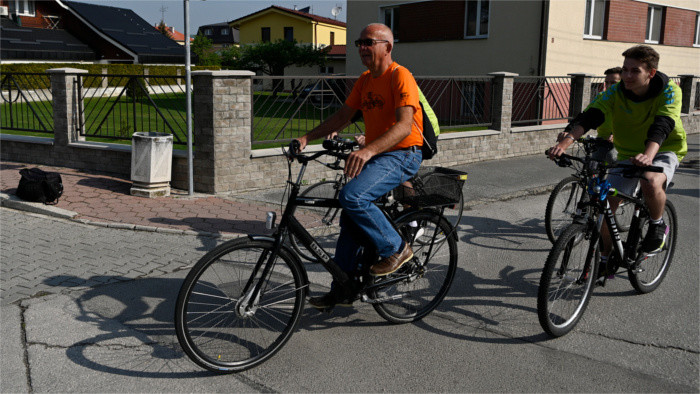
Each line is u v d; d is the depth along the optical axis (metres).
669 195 8.14
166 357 3.35
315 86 8.38
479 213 6.88
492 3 15.70
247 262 3.23
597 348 3.55
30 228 5.76
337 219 5.29
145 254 5.08
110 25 27.92
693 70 19.80
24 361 3.26
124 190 7.27
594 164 3.75
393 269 3.50
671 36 18.44
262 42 28.94
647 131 4.02
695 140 14.51
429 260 4.02
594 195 3.71
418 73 18.27
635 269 4.19
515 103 14.59
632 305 4.20
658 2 17.52
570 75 12.25
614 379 3.19
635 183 4.20
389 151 3.54
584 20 15.34
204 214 6.32
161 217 6.15
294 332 3.70
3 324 3.70
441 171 4.84
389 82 3.41
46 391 2.97
